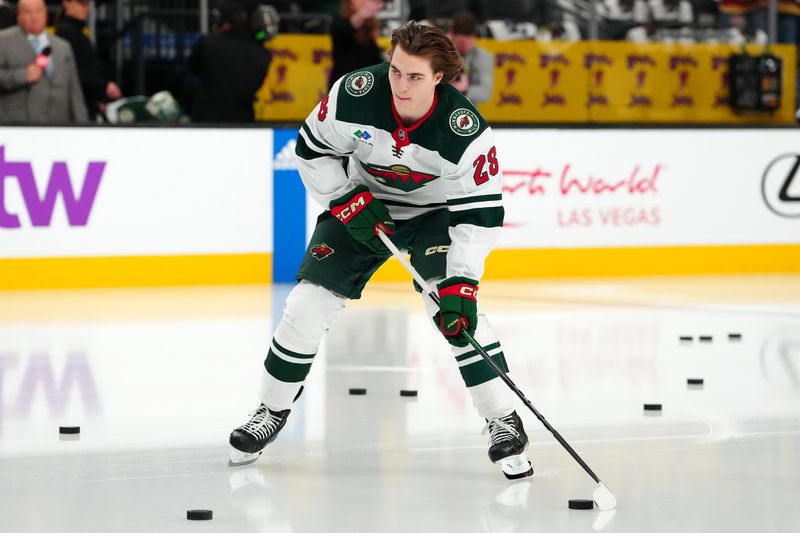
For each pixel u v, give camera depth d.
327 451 11.60
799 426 12.81
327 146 10.55
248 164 24.89
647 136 26.89
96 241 23.98
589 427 12.73
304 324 10.78
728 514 9.48
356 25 25.73
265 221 25.06
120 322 19.88
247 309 21.42
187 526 9.09
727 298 23.25
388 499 9.90
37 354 16.98
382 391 14.55
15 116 23.70
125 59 27.56
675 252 27.22
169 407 13.66
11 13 24.61
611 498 9.65
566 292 23.94
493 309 21.55
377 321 20.14
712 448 11.80
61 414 13.24
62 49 24.03
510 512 9.52
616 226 26.84
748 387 14.95
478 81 27.92
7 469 10.88
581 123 27.72
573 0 29.20
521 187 26.17
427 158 10.18
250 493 10.07
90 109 25.56
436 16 28.44
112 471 10.82
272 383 11.00
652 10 29.55
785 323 20.19
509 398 10.71
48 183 23.59
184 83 27.80
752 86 30.03
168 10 27.55
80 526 9.12
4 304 21.78
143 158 24.19
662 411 13.55
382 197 10.88
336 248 10.77
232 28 25.33
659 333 19.08
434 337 18.58
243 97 25.36
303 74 27.91
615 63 29.50
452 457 11.39
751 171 27.53
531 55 29.00
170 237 24.45
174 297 22.91
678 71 29.81
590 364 16.42
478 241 10.26
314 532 8.95
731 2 29.89
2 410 13.43
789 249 27.86
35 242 23.61
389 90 10.07
